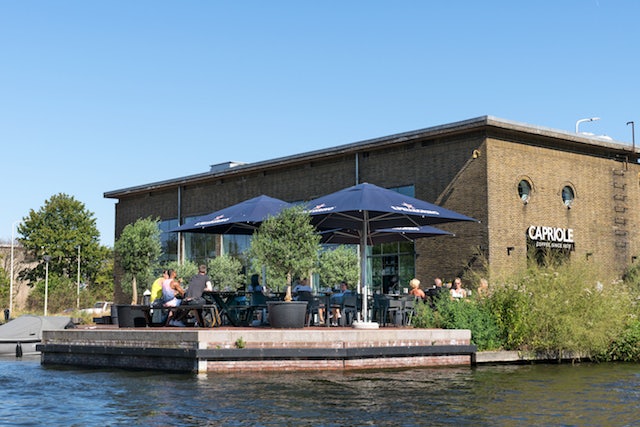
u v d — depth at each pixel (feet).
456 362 57.82
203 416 34.12
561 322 61.41
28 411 35.53
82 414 34.65
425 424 32.53
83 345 57.88
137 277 117.29
